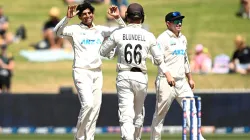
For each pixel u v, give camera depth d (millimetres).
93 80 38562
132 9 36062
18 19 103062
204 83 79562
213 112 62812
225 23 101688
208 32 98250
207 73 81062
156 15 104062
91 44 38469
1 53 81250
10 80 78688
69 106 63406
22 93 63656
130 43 35938
